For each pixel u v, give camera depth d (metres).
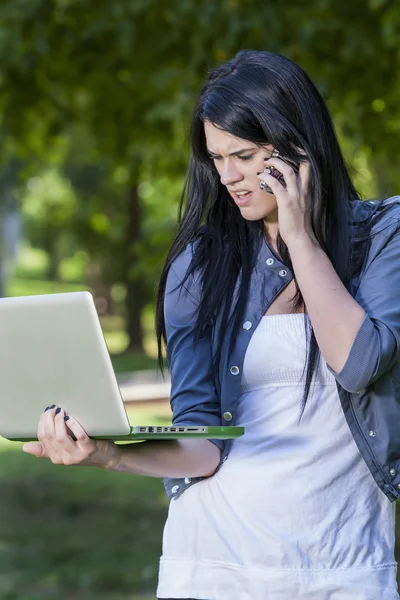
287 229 3.53
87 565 10.26
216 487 3.67
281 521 3.56
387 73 11.14
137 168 14.31
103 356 3.25
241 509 3.60
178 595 3.68
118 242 39.50
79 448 3.40
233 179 3.62
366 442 3.54
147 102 12.65
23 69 11.98
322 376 3.59
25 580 9.62
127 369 30.56
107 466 3.51
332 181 3.64
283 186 3.58
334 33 10.60
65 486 15.26
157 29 11.32
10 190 28.34
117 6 10.87
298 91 3.58
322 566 3.53
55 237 50.69
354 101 11.48
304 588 3.51
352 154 11.84
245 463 3.62
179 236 3.87
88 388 3.32
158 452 3.57
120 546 11.21
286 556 3.53
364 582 3.52
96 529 12.17
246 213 3.66
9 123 12.98
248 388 3.68
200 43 10.62
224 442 3.71
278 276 3.70
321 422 3.58
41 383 3.40
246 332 3.68
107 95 12.65
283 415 3.62
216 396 3.76
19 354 3.39
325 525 3.54
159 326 3.93
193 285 3.80
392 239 3.63
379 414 3.54
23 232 50.28
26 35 11.79
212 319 3.75
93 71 12.41
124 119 12.88
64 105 13.08
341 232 3.63
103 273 41.84
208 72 3.74
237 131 3.54
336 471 3.57
